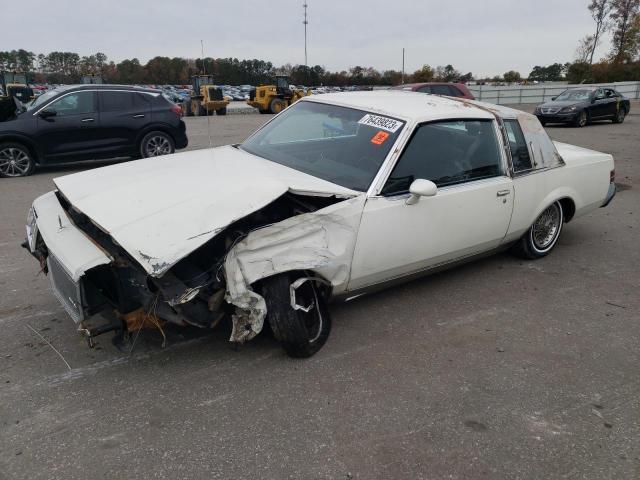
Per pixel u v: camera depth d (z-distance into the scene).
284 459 2.41
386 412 2.77
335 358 3.27
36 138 9.30
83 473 2.30
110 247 2.94
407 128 3.66
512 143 4.40
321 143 3.97
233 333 2.91
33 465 2.34
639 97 41.34
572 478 2.37
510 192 4.25
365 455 2.45
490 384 3.05
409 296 4.20
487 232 4.18
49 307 3.88
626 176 9.49
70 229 3.06
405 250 3.60
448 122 3.93
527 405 2.87
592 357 3.38
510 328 3.73
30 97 21.72
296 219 3.02
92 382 2.96
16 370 3.06
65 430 2.57
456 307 4.03
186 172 3.50
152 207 2.91
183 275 2.76
